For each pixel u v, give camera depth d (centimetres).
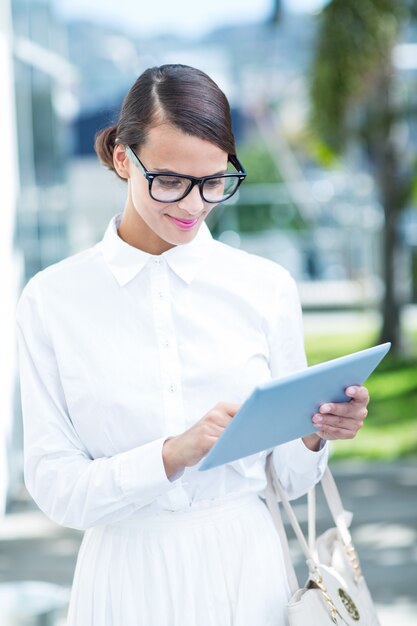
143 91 205
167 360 219
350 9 1288
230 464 222
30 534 717
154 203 205
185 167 201
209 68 2189
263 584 221
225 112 205
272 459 234
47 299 221
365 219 2305
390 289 1574
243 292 226
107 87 1616
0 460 751
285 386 187
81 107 1459
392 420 1139
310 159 2380
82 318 220
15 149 839
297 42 2083
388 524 714
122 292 221
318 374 192
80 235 1335
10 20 831
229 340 223
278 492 233
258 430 194
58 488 212
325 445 229
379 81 1397
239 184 210
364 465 925
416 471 891
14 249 820
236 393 222
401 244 1574
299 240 2450
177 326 221
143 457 204
